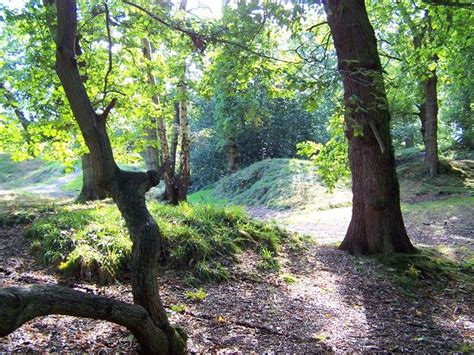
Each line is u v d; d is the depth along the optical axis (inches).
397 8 464.8
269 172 895.7
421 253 325.1
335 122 400.2
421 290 273.6
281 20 281.9
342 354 175.9
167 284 233.9
